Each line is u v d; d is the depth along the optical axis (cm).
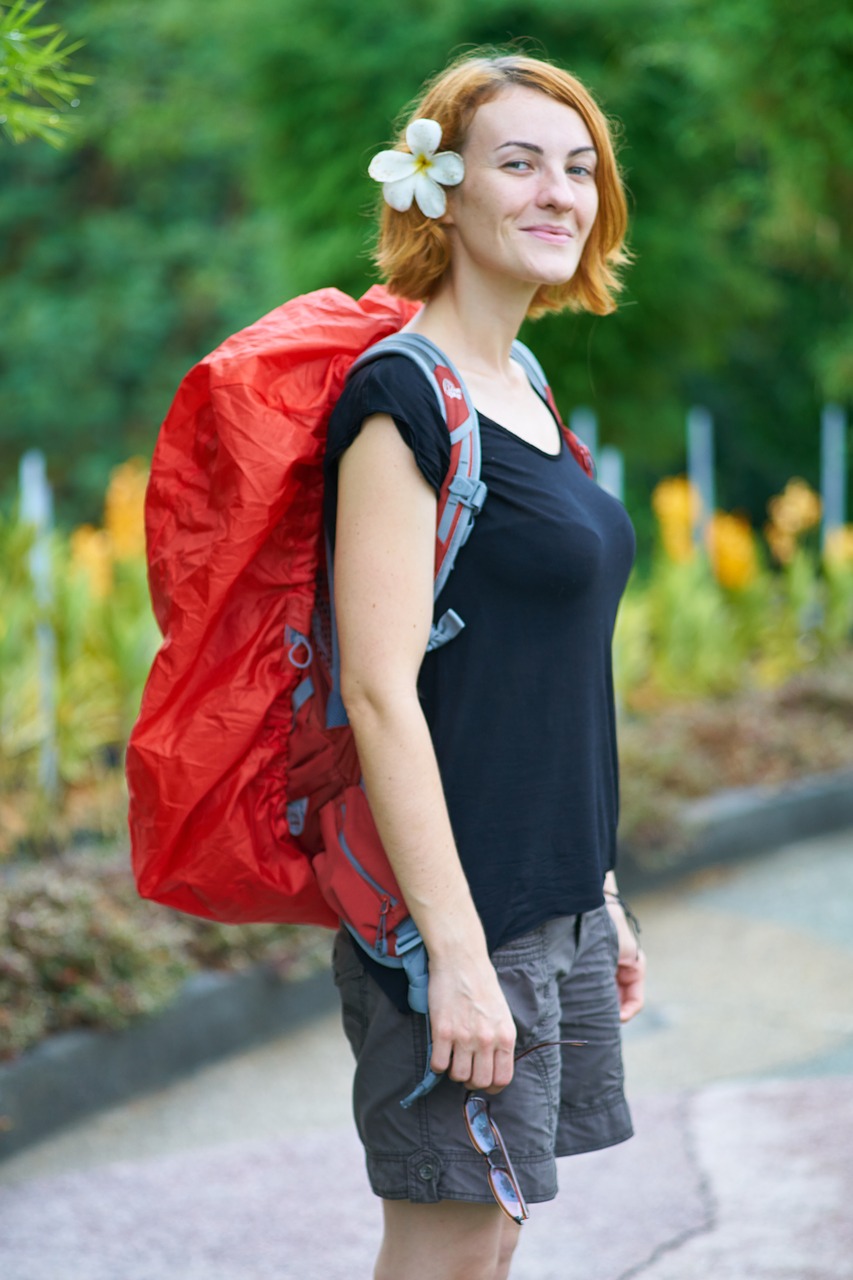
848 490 1828
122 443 1917
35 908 551
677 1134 489
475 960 242
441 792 243
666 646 1053
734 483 1872
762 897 781
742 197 1241
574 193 263
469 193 261
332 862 260
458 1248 259
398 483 243
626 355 1372
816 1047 575
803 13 937
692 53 1075
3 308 1925
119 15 1964
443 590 250
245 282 1941
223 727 262
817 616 1180
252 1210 441
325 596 270
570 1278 396
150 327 1914
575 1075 279
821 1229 418
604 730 272
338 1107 526
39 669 725
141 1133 503
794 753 932
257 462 258
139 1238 423
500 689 252
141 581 852
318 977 619
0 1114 480
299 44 1266
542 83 262
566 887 260
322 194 1290
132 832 272
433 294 273
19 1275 401
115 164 1992
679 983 654
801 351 1805
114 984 536
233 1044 579
